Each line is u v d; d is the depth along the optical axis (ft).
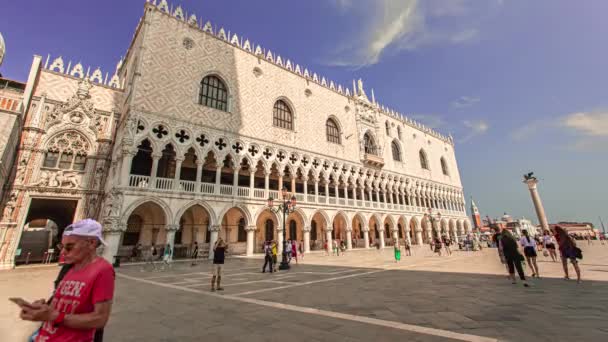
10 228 68.18
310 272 50.34
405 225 152.15
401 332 17.47
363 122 150.10
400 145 170.71
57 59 86.43
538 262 58.80
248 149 98.48
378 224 137.90
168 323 20.89
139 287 37.40
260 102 107.24
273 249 58.13
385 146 159.84
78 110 84.02
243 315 22.62
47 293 34.42
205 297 30.27
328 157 126.11
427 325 18.74
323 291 31.91
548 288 29.81
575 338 15.61
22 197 71.41
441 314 21.26
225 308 25.14
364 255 91.86
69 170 79.51
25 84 80.23
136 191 69.87
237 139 95.86
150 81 80.02
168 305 26.73
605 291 27.40
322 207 114.11
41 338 8.10
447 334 16.83
